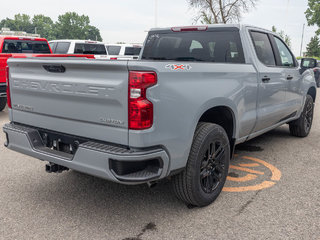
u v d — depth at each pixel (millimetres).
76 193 3854
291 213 3367
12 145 3514
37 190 3930
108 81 2701
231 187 4012
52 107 3178
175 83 2855
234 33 4262
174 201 3646
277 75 4730
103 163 2699
